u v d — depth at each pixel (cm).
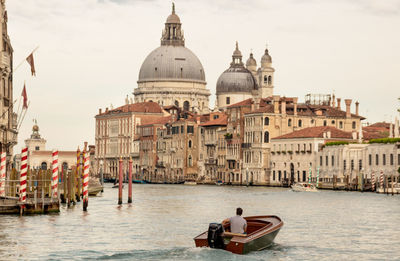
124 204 9888
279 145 17962
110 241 5969
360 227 7081
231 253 5081
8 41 9062
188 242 5953
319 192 13862
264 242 5375
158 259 5059
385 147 14125
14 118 10200
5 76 8725
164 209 9062
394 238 6319
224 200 11138
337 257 5400
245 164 19112
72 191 9175
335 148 15762
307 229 6894
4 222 6862
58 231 6456
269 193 13538
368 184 14062
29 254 5322
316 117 18875
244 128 19238
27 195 7944
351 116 19288
